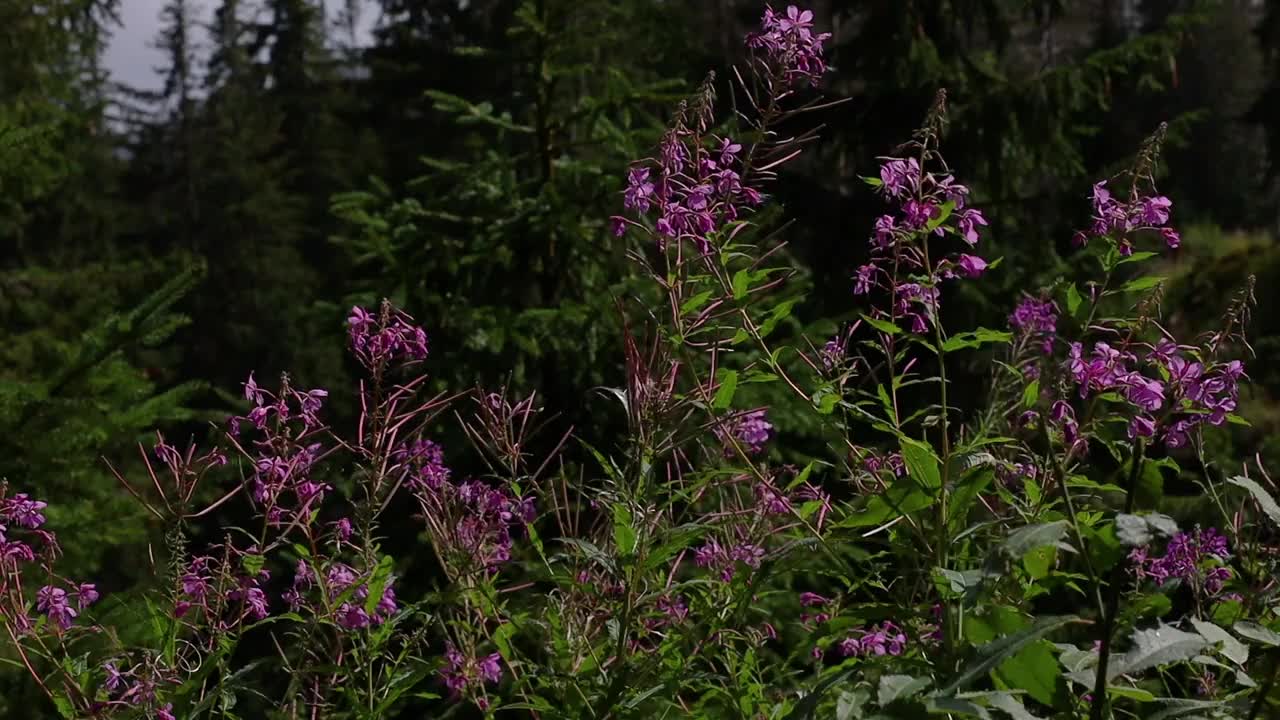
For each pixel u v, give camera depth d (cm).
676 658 269
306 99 3806
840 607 313
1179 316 1166
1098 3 4097
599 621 292
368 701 288
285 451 270
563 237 747
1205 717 195
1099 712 185
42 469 652
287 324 2977
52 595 271
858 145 1083
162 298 664
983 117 1041
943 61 1108
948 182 247
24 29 1294
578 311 709
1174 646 184
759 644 310
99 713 257
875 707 204
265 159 3731
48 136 881
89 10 1455
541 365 729
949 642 207
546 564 284
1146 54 1031
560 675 259
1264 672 220
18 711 491
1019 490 297
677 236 265
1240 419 204
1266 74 2200
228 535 269
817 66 278
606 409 712
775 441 676
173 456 270
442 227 781
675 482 297
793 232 1062
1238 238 1606
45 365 749
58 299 1158
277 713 267
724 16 1412
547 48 757
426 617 299
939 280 255
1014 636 180
